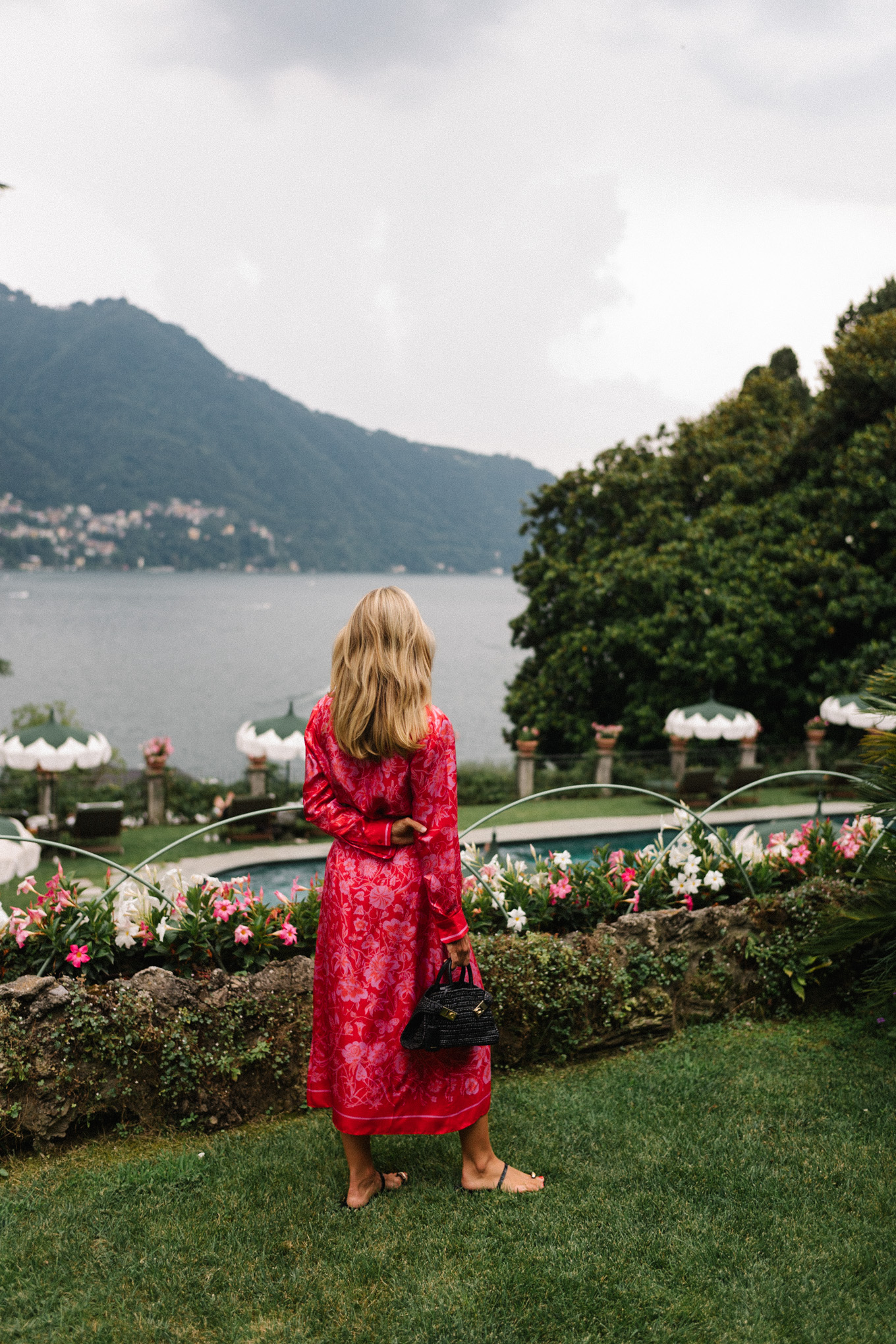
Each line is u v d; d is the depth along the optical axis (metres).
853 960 4.16
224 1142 2.92
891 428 18.56
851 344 19.70
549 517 24.20
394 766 2.40
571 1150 2.83
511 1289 2.13
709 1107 3.12
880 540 19.16
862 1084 3.31
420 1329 1.98
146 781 15.03
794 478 21.39
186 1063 2.98
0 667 20.09
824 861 4.55
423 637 2.40
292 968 3.28
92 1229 2.38
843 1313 2.06
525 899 4.01
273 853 12.01
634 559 20.34
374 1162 2.79
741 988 4.01
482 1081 2.53
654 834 13.35
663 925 3.88
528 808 15.43
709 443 22.09
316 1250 2.29
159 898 3.50
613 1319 2.02
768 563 19.47
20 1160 2.80
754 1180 2.63
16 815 12.66
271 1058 3.13
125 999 2.98
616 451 23.50
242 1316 2.04
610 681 22.28
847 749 18.62
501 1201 2.52
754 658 19.00
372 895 2.42
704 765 18.70
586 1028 3.61
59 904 3.34
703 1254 2.27
